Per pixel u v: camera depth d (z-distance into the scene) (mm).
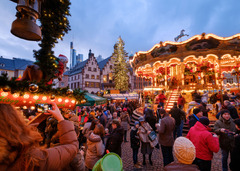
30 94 1706
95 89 42219
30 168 580
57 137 1757
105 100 7582
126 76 37938
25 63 41062
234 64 17156
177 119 6129
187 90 14656
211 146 2719
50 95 1927
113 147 3719
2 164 521
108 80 44750
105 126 7633
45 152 695
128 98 30000
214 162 4766
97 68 43250
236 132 3678
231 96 10578
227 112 3746
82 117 7395
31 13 2021
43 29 2580
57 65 2826
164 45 13039
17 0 1976
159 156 5453
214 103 11383
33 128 783
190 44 11883
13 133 599
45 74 2615
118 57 37938
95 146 3445
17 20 1933
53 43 2715
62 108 2232
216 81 16750
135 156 4668
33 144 668
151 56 14570
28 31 1999
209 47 11445
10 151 548
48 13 2596
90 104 5867
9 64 38125
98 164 1222
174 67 17953
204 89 14078
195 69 16828
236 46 10797
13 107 732
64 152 782
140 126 4711
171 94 14305
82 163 1601
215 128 3877
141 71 21219
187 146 1629
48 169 662
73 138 933
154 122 5309
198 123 3049
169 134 4086
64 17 2842
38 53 2559
